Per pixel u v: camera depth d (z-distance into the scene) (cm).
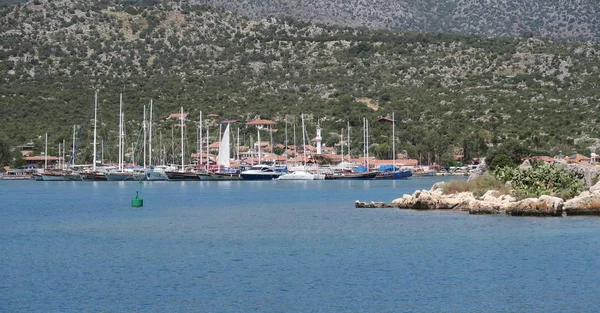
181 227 11519
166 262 8319
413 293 6756
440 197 13262
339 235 10238
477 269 7706
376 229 10750
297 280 7319
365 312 6206
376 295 6706
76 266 8138
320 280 7306
